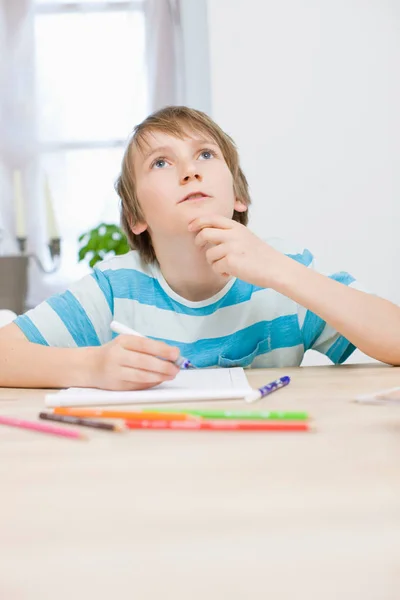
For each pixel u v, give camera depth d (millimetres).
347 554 228
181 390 591
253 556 228
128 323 944
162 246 888
